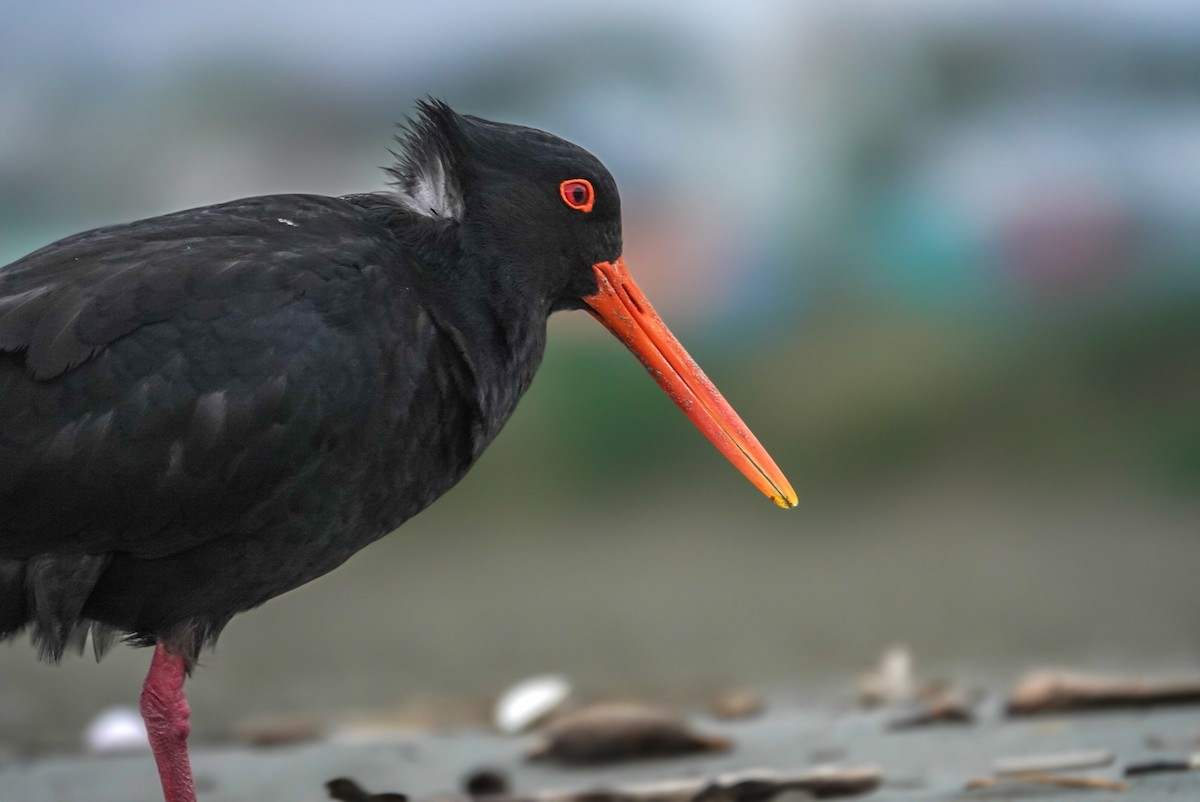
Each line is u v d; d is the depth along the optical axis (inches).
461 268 297.1
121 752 404.8
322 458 269.7
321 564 284.2
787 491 327.6
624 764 356.8
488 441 297.1
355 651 547.5
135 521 262.8
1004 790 294.7
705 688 477.4
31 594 267.4
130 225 281.6
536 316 308.7
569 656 525.7
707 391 326.0
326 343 268.5
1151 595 581.0
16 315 258.7
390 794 301.7
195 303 264.1
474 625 578.6
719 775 327.9
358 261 277.9
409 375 276.5
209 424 261.4
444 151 304.7
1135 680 376.8
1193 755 312.0
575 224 314.2
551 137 313.7
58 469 257.1
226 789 347.3
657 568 654.5
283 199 291.4
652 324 326.0
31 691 499.8
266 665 530.9
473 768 362.0
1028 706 374.0
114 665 537.0
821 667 498.9
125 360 259.4
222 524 268.2
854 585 612.1
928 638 530.6
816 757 346.0
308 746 402.9
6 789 351.9
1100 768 307.3
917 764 328.2
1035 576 611.2
